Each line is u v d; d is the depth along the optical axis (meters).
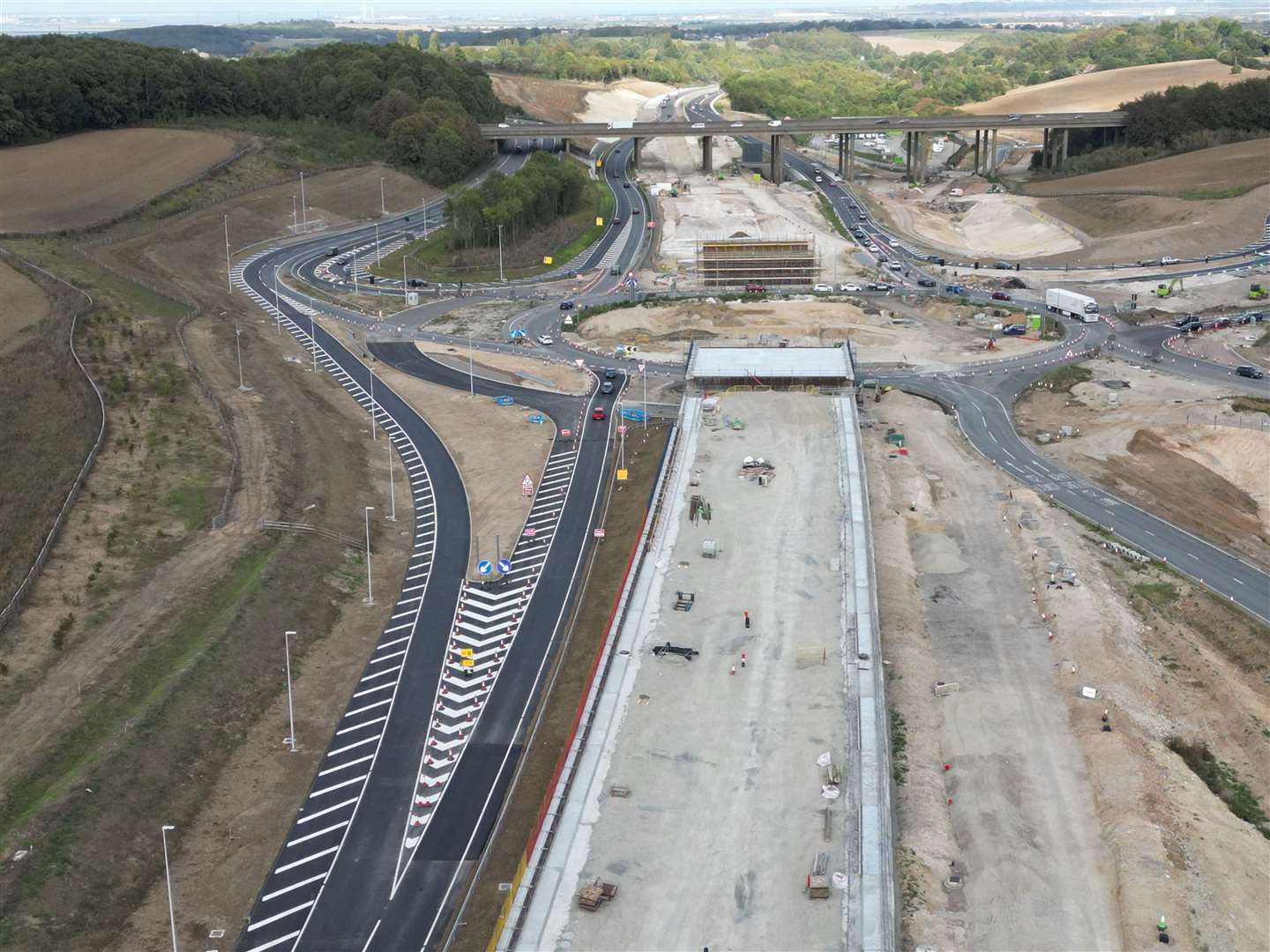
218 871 115.81
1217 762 135.00
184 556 163.75
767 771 121.12
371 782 128.38
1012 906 110.69
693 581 157.75
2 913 105.19
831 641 143.25
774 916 103.38
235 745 132.62
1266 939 106.94
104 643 142.88
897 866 114.00
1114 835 118.94
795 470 191.88
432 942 107.75
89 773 121.00
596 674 136.50
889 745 128.00
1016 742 134.38
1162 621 159.62
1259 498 193.38
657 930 102.00
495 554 177.00
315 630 155.12
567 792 118.31
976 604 163.75
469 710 140.12
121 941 107.06
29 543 164.75
